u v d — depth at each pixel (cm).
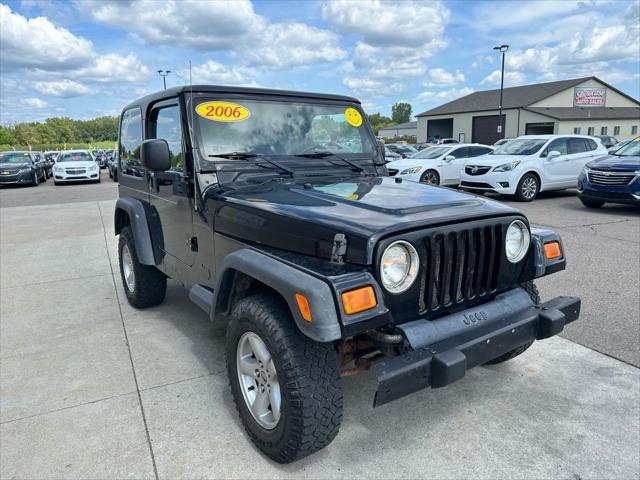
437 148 1508
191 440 266
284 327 224
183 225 340
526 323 251
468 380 328
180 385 326
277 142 334
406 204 248
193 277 338
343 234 216
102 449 260
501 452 253
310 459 250
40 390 322
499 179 1150
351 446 260
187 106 310
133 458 252
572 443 260
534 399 302
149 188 395
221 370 347
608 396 304
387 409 294
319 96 363
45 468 245
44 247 779
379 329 231
